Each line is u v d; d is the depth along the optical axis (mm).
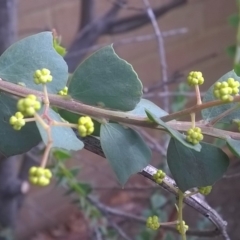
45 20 684
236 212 665
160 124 171
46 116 160
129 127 185
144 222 472
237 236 640
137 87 182
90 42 535
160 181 207
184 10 839
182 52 857
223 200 680
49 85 189
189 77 184
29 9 666
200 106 176
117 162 180
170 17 827
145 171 211
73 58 508
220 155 186
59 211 824
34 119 153
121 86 182
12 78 190
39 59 192
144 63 813
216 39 891
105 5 722
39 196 794
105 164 818
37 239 801
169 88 761
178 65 856
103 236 536
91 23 537
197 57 874
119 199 808
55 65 192
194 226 599
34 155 507
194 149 169
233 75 198
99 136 191
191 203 239
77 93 183
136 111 203
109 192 812
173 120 186
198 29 864
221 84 172
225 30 896
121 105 183
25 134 188
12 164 536
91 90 183
